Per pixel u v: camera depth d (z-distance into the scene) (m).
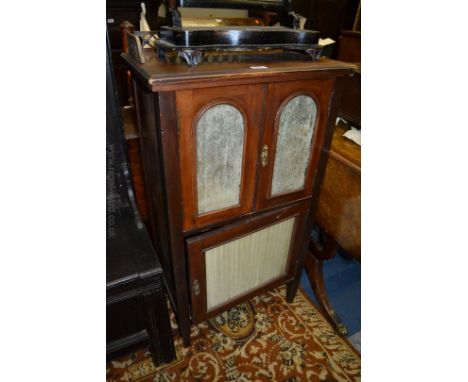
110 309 0.95
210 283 1.11
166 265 1.18
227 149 0.85
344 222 1.25
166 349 1.18
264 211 1.06
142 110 0.94
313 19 1.79
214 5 0.80
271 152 0.92
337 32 1.69
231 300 1.23
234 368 1.23
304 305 1.51
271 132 0.89
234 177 0.92
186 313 1.16
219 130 0.81
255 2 0.87
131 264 0.95
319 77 0.86
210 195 0.91
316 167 1.07
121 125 1.03
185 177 0.83
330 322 1.41
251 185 0.96
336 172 1.25
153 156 0.90
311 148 1.01
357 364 1.26
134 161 1.37
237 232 1.03
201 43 0.73
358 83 1.32
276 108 0.85
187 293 1.10
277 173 0.99
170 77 0.66
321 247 1.46
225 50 0.77
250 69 0.76
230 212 0.98
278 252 1.23
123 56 0.91
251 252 1.14
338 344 1.33
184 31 0.70
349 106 1.39
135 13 1.57
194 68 0.73
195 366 1.23
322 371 1.23
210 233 0.97
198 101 0.74
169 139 0.75
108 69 0.94
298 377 1.21
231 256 1.09
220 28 0.80
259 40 0.79
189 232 0.94
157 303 1.02
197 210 0.91
